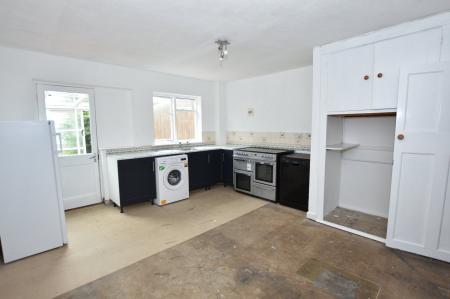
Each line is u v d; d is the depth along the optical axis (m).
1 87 2.90
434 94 2.05
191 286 1.87
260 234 2.74
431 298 1.71
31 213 2.30
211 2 1.83
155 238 2.66
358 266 2.11
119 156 3.59
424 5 1.90
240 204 3.77
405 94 2.18
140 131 4.20
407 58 2.24
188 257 2.28
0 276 2.01
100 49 3.00
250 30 2.40
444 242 2.13
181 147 4.72
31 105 3.12
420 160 2.18
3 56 2.89
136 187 3.58
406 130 2.21
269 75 4.52
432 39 2.10
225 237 2.67
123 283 1.91
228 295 1.77
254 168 4.03
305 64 3.80
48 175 2.38
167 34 2.50
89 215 3.34
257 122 4.84
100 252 2.38
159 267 2.12
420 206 2.21
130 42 2.74
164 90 4.49
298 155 3.72
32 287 1.87
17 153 2.20
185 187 4.04
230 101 5.36
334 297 1.73
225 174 4.75
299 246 2.46
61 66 3.31
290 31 2.43
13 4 1.85
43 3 1.83
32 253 2.32
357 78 2.58
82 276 2.00
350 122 3.32
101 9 1.94
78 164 3.59
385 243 2.47
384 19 2.16
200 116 5.19
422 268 2.06
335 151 3.27
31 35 2.51
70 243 2.56
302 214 3.33
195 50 3.04
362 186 3.32
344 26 2.31
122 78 3.91
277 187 3.75
